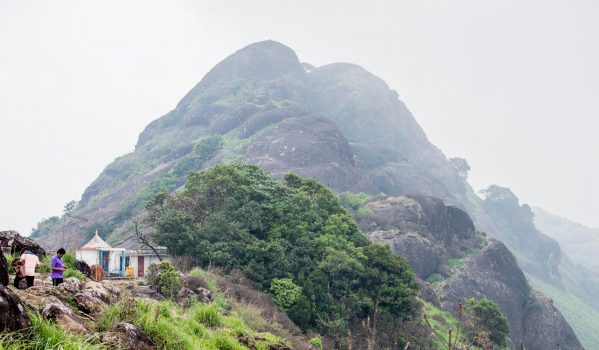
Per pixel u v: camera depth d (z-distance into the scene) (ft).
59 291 49.16
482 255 380.99
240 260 169.78
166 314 57.62
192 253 170.30
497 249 390.63
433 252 355.77
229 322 72.95
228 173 202.90
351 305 179.11
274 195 207.31
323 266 180.96
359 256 195.62
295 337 121.60
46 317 37.50
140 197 450.71
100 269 85.10
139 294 97.45
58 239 456.86
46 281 59.06
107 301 56.59
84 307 47.62
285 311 153.99
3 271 43.11
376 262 199.52
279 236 187.01
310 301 166.61
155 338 45.11
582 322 545.03
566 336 370.32
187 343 48.83
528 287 394.32
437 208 397.60
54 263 54.24
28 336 32.89
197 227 180.34
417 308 215.10
